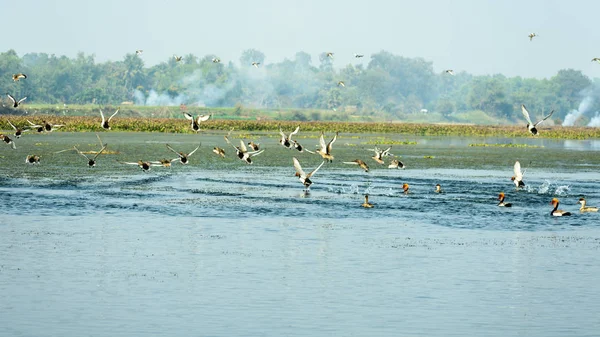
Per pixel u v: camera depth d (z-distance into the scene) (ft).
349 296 91.61
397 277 100.58
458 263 108.99
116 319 82.12
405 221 143.74
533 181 218.38
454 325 81.76
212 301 88.74
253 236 126.52
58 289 92.79
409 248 118.62
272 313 84.69
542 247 120.88
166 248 116.06
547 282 99.04
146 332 78.23
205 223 138.10
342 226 137.28
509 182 213.46
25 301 87.97
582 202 158.71
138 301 88.48
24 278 97.55
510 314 85.61
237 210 153.69
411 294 92.73
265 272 102.12
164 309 85.66
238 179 211.00
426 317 84.23
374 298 90.94
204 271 102.17
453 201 171.42
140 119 600.39
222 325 80.64
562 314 85.81
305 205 161.79
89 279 97.35
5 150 293.84
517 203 170.19
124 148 323.78
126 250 114.21
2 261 106.32
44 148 310.04
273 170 239.50
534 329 80.74
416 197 177.27
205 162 265.75
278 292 92.79
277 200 168.96
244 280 97.96
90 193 174.70
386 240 124.77
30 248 114.62
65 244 117.70
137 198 168.45
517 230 136.15
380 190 189.67
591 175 240.53
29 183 190.08
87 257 109.19
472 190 192.44
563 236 130.82
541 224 142.72
